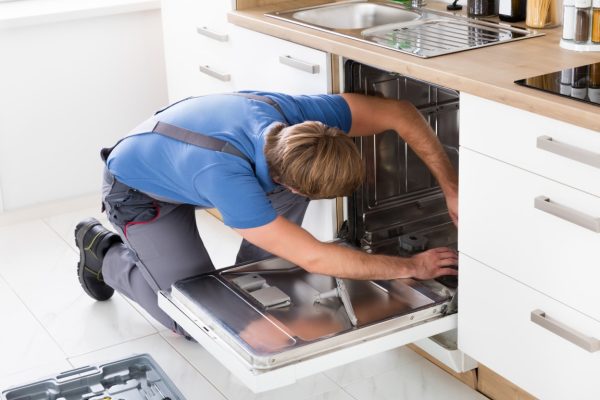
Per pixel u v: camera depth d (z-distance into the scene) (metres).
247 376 2.37
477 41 2.75
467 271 2.56
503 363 2.53
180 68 3.98
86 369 2.87
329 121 2.75
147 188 2.80
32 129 4.15
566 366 2.32
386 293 2.71
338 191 2.38
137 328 3.25
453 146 3.13
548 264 2.29
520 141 2.26
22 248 3.92
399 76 3.06
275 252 2.58
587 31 2.54
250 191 2.49
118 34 4.23
